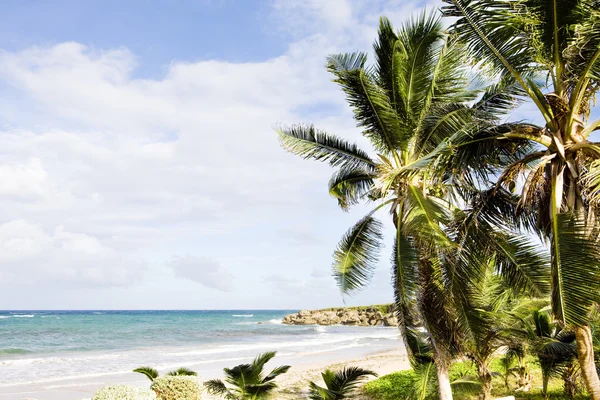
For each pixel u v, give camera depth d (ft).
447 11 25.55
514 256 29.55
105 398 23.66
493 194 28.53
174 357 94.32
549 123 24.85
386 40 33.68
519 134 26.07
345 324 280.10
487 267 32.12
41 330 169.07
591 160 23.56
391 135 32.68
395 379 53.88
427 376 36.09
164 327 202.18
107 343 127.95
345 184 38.06
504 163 31.58
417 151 32.94
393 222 32.68
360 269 35.19
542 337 38.11
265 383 32.60
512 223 28.86
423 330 32.19
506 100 29.71
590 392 23.18
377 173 34.71
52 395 53.62
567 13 23.08
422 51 31.68
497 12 23.91
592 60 22.47
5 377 66.74
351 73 31.01
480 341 29.53
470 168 29.50
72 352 104.17
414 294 27.84
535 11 23.81
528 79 25.08
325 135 36.09
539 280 28.66
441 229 26.53
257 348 118.42
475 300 29.89
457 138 28.78
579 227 21.45
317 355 102.53
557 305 20.84
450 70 32.58
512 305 43.88
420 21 32.35
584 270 20.30
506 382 46.70
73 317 301.63
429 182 33.04
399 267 29.19
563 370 39.17
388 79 34.30
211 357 94.58
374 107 32.12
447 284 28.66
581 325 19.81
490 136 27.66
